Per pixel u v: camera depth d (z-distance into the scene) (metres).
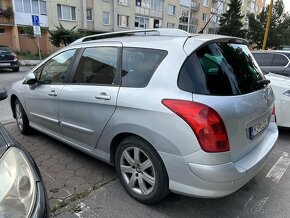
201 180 2.23
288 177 3.38
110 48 2.99
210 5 48.25
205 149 2.17
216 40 2.59
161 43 2.60
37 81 3.90
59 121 3.56
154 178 2.56
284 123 4.67
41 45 29.83
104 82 2.94
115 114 2.73
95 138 3.07
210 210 2.71
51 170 3.40
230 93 2.38
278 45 41.38
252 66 2.92
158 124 2.36
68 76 3.42
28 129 4.53
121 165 2.87
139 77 2.63
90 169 3.44
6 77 13.14
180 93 2.29
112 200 2.82
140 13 35.84
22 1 26.75
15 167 1.72
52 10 28.45
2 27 27.16
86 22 30.92
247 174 2.37
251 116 2.51
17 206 1.52
